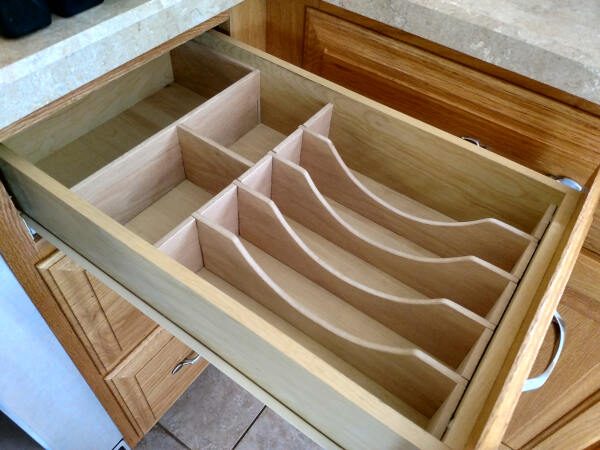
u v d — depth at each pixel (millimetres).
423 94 707
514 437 1089
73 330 689
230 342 453
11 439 1068
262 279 528
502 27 577
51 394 748
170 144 646
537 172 614
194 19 604
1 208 511
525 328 410
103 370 798
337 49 749
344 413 386
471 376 421
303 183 598
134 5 531
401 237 647
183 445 1090
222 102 680
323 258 625
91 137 758
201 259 590
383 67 718
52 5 495
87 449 934
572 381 865
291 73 675
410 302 506
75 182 697
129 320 765
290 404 457
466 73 642
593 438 968
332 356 527
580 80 545
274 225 574
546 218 540
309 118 706
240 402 1155
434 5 607
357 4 657
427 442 343
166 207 675
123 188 614
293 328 548
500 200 602
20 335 625
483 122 675
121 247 464
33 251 571
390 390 505
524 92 609
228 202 571
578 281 704
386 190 703
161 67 803
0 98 444
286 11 754
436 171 633
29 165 506
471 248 588
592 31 587
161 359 904
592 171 621
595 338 767
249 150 737
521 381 326
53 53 469
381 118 629
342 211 677
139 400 932
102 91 745
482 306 546
